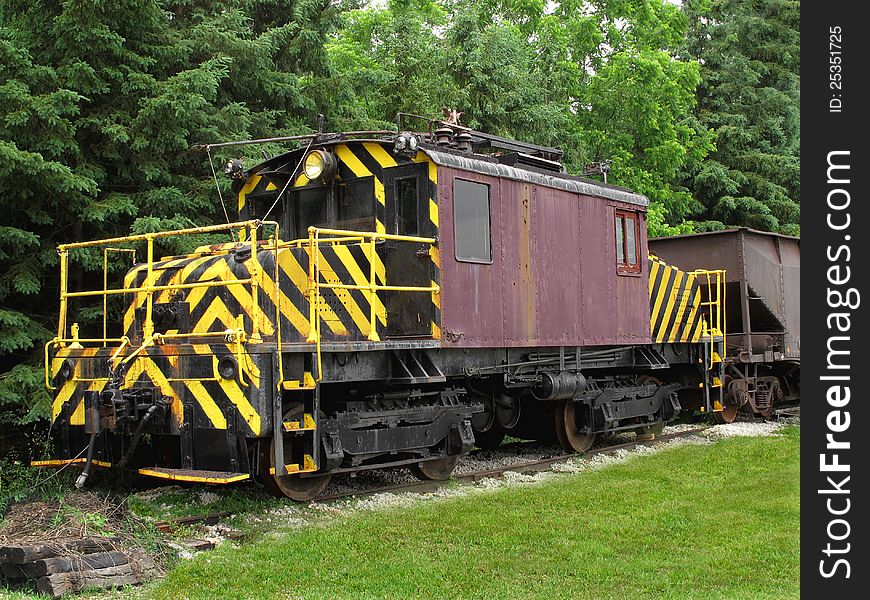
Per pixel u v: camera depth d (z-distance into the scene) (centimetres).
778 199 2933
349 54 2298
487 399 1173
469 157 1032
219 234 1334
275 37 1510
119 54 1225
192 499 905
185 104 1209
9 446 1220
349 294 941
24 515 725
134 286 950
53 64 1241
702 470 1074
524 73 2200
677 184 2912
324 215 1027
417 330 971
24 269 1158
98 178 1232
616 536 764
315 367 845
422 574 658
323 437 873
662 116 2755
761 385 1670
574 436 1252
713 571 664
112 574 643
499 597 609
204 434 819
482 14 2523
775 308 1670
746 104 3083
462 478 1034
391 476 1055
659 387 1395
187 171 1343
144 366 860
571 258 1173
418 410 983
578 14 2952
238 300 857
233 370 802
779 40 3164
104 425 848
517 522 812
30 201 1175
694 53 3200
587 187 1219
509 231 1067
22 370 1114
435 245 960
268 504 876
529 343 1084
